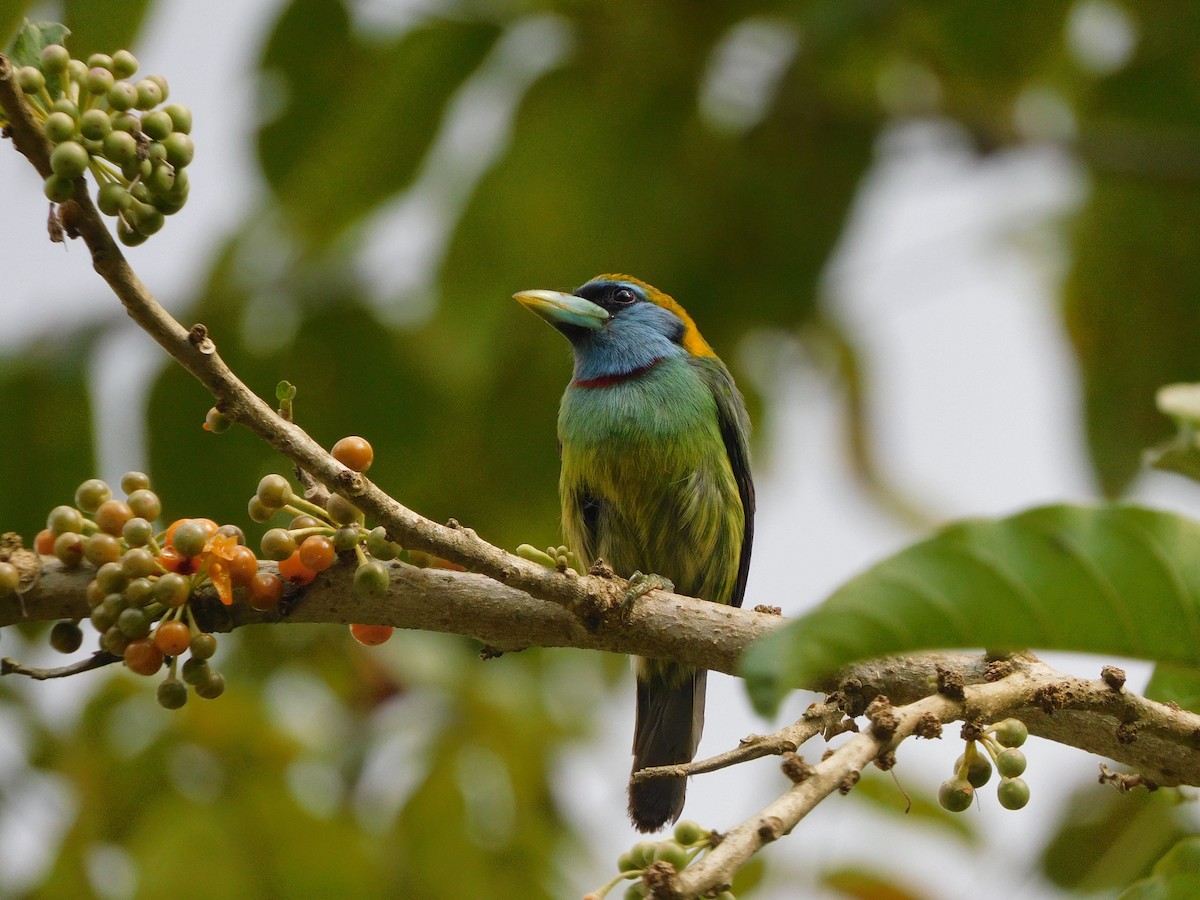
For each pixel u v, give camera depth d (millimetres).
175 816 9281
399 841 10156
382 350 11562
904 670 5656
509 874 10219
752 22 11922
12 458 10312
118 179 4719
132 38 9359
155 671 5023
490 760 10430
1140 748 5316
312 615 5590
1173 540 4012
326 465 4914
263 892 9281
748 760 5055
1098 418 12344
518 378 11953
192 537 5059
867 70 12062
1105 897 7367
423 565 5758
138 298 4629
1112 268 12328
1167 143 12125
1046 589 4031
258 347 11422
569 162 11914
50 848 9250
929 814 8844
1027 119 12570
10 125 4633
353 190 11633
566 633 5898
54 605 5219
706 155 12062
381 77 11367
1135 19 12141
